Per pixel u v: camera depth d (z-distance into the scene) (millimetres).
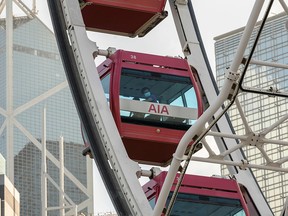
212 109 38406
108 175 47625
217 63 159875
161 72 52750
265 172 149125
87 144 50156
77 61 50000
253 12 36062
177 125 52406
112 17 55312
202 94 54375
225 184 50500
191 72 53375
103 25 56250
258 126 152750
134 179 47125
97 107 48750
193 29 55281
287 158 46562
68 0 51219
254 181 51906
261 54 153875
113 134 48156
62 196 175500
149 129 52000
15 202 190500
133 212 46344
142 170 48344
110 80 52188
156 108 52250
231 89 38031
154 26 56031
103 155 48062
